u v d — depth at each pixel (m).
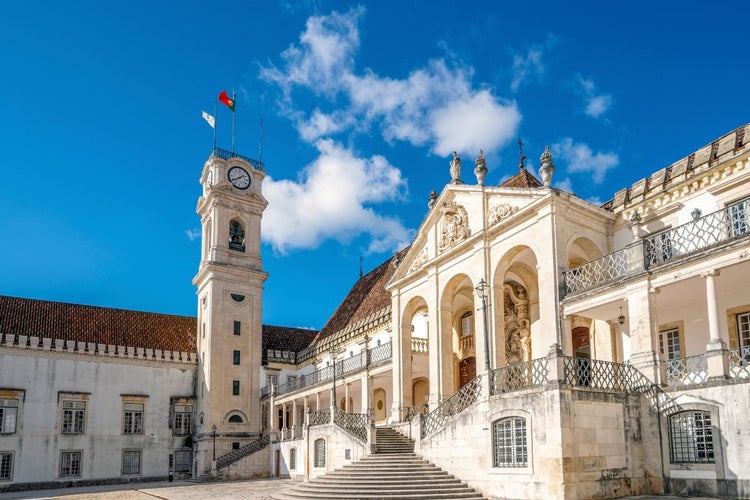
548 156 24.67
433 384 29.47
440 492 21.00
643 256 20.88
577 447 18.00
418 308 33.84
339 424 31.56
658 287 20.25
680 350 22.61
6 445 43.22
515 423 19.77
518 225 25.62
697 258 19.08
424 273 31.47
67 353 46.94
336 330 51.38
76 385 46.81
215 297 50.72
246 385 50.53
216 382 49.03
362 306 49.28
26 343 45.41
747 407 16.95
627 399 19.53
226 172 53.91
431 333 30.17
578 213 24.59
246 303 52.22
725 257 18.45
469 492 21.03
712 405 17.75
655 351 19.94
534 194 24.78
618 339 24.55
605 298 21.75
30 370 45.31
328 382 40.75
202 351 51.38
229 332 50.81
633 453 19.16
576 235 24.42
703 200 21.73
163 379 50.69
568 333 23.14
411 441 28.27
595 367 19.30
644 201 23.84
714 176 21.34
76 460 45.66
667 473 18.70
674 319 22.95
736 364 18.47
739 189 20.48
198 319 53.59
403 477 22.45
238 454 45.38
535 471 18.52
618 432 19.02
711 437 17.83
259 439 47.91
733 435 17.14
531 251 26.77
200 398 50.41
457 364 33.62
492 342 26.06
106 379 48.16
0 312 47.78
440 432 23.58
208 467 46.78
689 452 18.34
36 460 44.03
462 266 28.61
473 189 28.12
